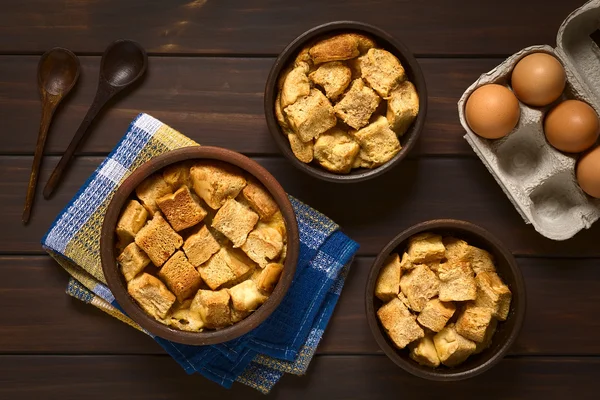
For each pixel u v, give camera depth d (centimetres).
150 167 70
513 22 81
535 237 82
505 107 73
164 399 82
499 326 77
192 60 81
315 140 75
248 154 81
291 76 74
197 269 72
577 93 76
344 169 75
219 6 81
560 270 82
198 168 71
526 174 80
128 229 71
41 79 81
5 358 82
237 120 81
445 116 81
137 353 82
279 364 80
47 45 81
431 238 75
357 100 74
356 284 82
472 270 76
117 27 81
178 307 73
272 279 72
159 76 81
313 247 79
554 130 75
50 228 79
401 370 82
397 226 81
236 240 72
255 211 73
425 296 75
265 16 81
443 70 81
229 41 81
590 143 74
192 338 70
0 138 81
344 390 82
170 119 81
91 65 81
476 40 81
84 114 81
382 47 75
